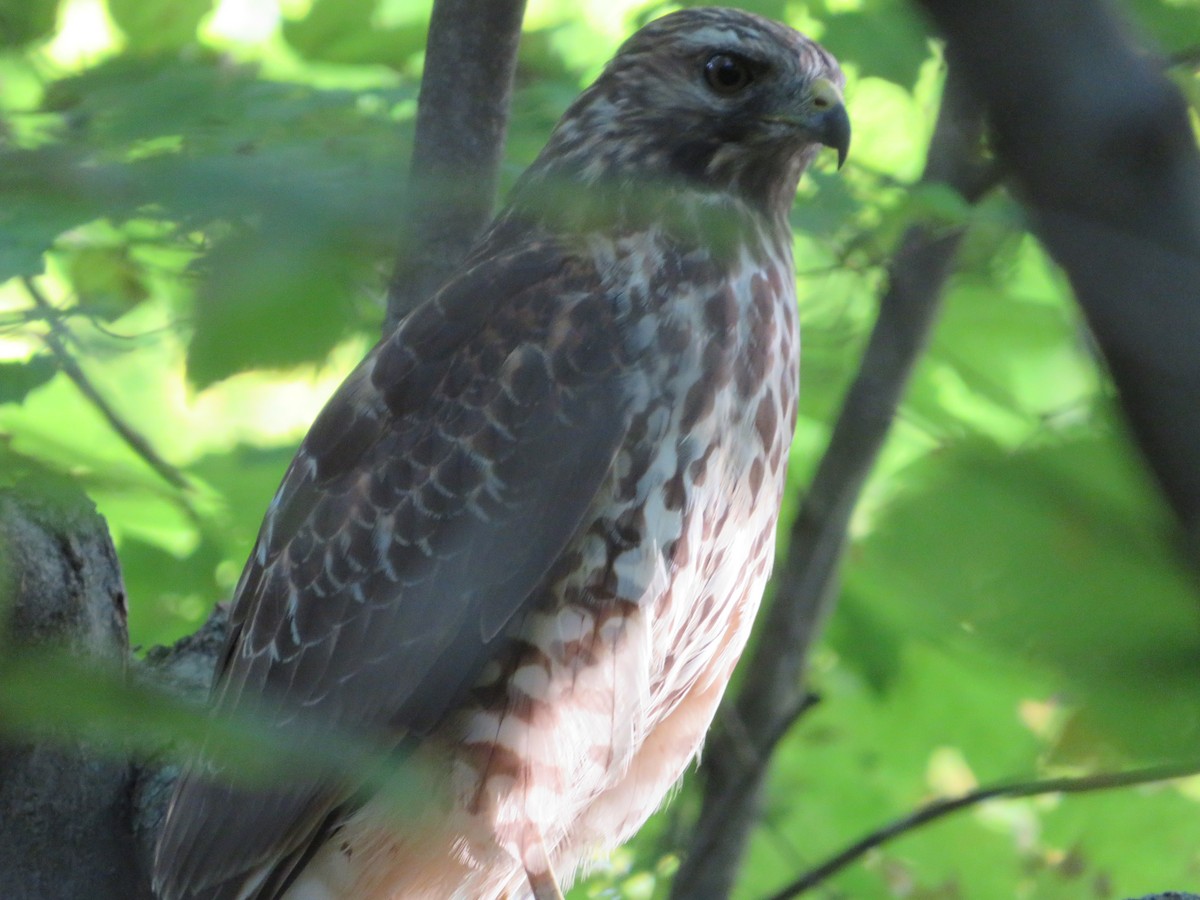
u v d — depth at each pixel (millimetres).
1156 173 1572
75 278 5520
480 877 6902
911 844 11055
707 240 3264
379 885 6602
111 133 2939
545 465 6609
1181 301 1551
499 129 6586
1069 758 2064
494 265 6957
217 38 8969
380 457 6770
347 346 2791
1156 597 1635
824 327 8523
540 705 6602
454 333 6852
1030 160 1603
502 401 6680
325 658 6633
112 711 1769
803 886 8273
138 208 1912
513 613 6535
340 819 6434
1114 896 11094
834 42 9031
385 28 9062
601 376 6672
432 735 6641
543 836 6684
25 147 2041
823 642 9617
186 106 3986
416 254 2061
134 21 8516
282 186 1933
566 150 7777
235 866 6312
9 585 2084
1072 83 1563
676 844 9281
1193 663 1635
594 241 6863
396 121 4711
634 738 6773
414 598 6578
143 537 8305
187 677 7535
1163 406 1549
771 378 7023
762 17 7738
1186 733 1665
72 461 3301
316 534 6777
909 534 1863
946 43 1639
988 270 8211
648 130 7590
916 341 8117
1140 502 1634
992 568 1751
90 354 5738
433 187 1989
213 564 8258
